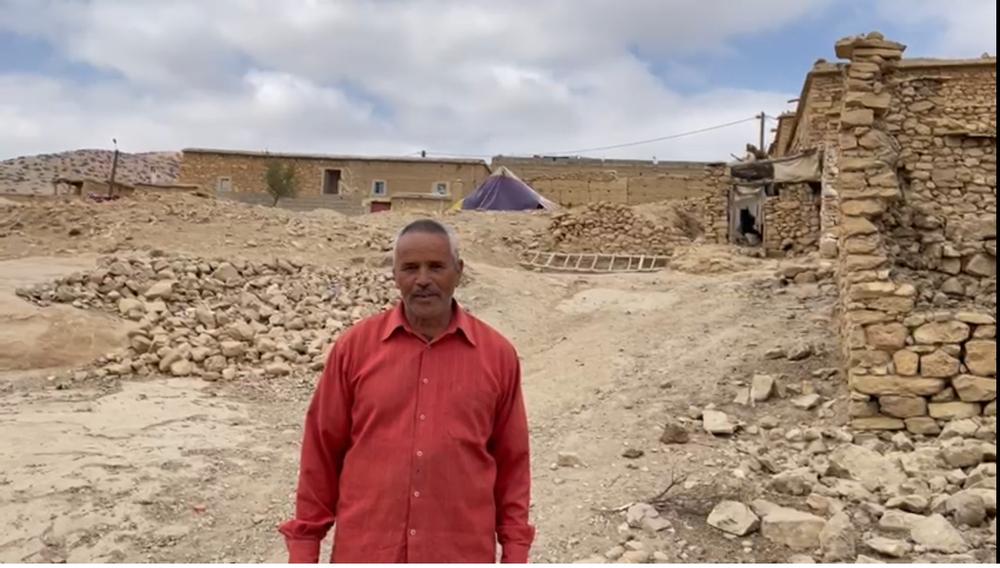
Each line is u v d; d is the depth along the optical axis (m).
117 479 5.71
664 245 21.47
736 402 8.02
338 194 40.59
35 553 4.55
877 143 7.77
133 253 14.04
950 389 6.96
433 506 2.52
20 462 5.85
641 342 10.92
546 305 14.00
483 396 2.67
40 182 72.31
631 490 5.82
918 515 4.97
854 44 8.06
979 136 12.07
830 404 7.62
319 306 12.59
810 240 19.20
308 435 2.77
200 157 40.59
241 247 16.48
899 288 7.20
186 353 10.01
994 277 8.48
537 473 6.34
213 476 6.06
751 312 11.79
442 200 31.36
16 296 10.59
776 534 4.81
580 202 33.28
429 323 2.70
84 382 9.04
